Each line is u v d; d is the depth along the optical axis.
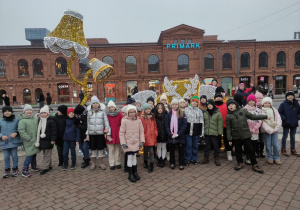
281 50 29.61
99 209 3.22
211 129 4.95
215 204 3.23
